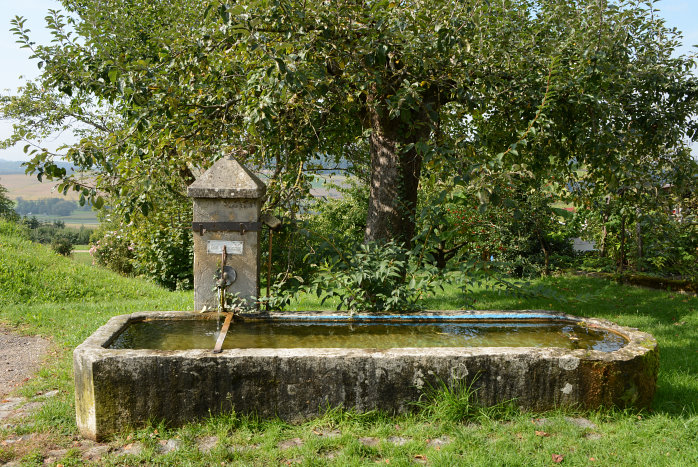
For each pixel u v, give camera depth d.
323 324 4.93
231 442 3.40
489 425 3.58
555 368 3.74
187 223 12.26
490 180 4.76
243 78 6.75
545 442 3.36
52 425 3.75
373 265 5.11
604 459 3.15
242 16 4.93
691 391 4.34
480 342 4.43
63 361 5.38
